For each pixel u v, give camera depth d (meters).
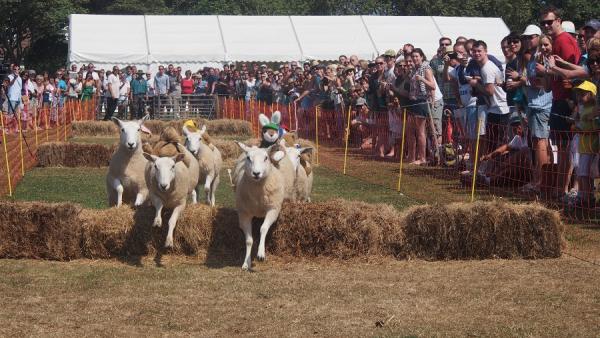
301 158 12.36
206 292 8.96
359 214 10.54
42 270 9.94
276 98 33.12
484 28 41.06
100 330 7.69
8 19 54.19
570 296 8.68
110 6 63.56
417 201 14.15
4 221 10.52
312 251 10.55
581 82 12.87
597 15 52.41
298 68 31.16
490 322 7.85
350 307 8.38
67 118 35.44
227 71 38.00
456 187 15.45
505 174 14.80
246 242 10.26
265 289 9.08
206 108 38.03
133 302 8.58
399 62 19.45
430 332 7.55
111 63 39.47
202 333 7.61
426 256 10.52
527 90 13.79
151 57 39.53
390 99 20.28
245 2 66.75
